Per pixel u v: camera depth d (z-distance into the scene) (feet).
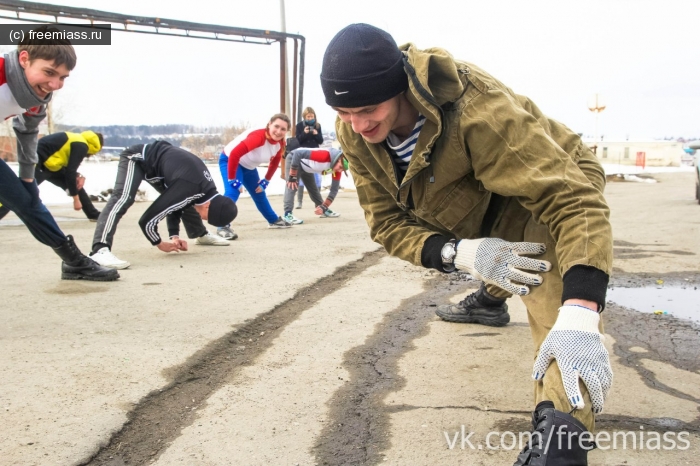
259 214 31.27
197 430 7.35
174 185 16.79
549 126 7.10
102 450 6.87
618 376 8.98
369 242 21.29
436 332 11.07
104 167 66.74
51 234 14.25
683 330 11.14
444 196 6.97
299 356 9.87
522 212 7.07
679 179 60.49
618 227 23.95
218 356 9.89
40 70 10.86
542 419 5.31
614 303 13.03
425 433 7.25
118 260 16.51
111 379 8.67
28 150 13.03
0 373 8.86
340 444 7.02
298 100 58.54
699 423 7.47
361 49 6.07
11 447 6.77
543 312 6.24
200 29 48.19
